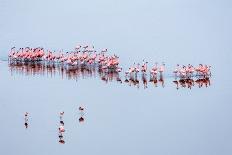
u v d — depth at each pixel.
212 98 56.12
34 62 75.12
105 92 58.00
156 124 48.22
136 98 55.94
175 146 43.12
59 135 45.00
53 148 42.19
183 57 82.25
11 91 58.03
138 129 46.78
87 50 79.44
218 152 42.16
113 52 86.56
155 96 56.84
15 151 41.53
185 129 46.94
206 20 115.19
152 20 115.25
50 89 58.97
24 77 64.81
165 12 123.69
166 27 108.12
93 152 41.41
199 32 103.44
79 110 51.53
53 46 92.44
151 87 60.50
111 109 52.12
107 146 42.66
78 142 43.59
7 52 85.56
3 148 42.19
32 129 46.47
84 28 107.50
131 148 42.41
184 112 51.69
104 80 63.34
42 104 53.28
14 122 48.22
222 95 57.12
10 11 125.06
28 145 42.75
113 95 56.94
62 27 108.75
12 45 92.62
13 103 53.59
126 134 45.59
